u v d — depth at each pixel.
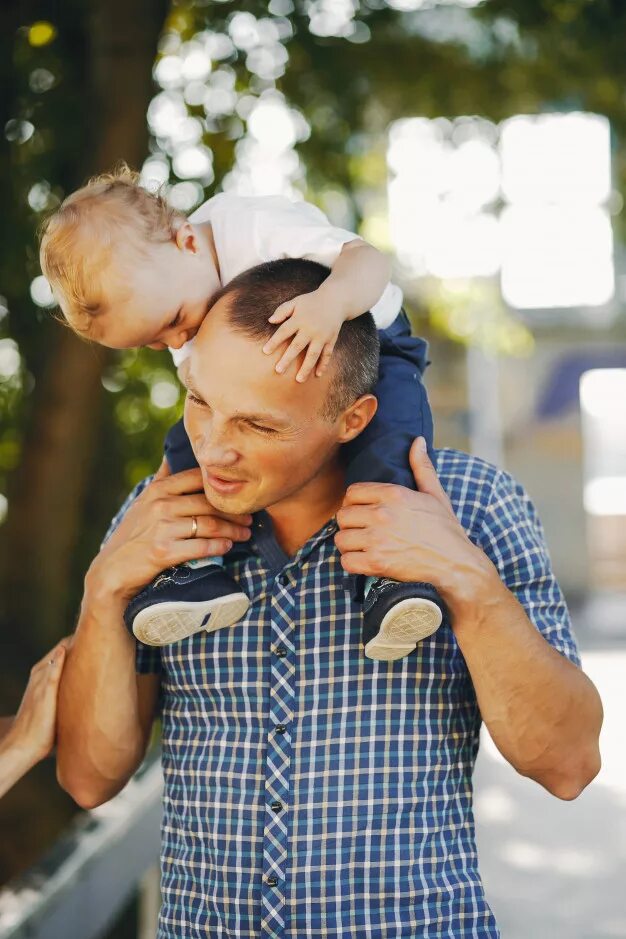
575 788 1.73
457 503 1.80
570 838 4.71
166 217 2.00
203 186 5.09
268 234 1.98
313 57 5.29
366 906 1.62
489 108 5.88
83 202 1.98
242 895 1.65
